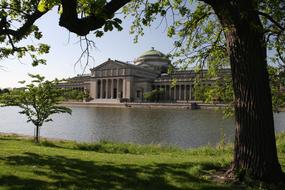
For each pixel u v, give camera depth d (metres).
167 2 12.62
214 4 11.73
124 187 9.95
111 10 8.96
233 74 11.77
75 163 13.36
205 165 13.10
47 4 8.27
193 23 14.92
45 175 10.98
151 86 188.50
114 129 48.12
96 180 10.66
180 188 10.01
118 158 15.47
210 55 17.11
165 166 13.15
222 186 10.28
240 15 10.81
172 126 52.97
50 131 45.53
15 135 31.17
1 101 25.11
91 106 161.50
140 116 78.62
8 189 9.07
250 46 11.36
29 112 25.94
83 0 8.53
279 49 14.95
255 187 10.32
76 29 8.26
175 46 14.33
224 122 61.25
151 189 9.81
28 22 9.33
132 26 14.70
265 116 11.26
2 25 10.00
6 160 13.35
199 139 37.78
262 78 11.41
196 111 109.19
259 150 11.12
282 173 11.35
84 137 39.38
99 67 198.25
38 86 25.28
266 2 13.10
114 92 194.12
